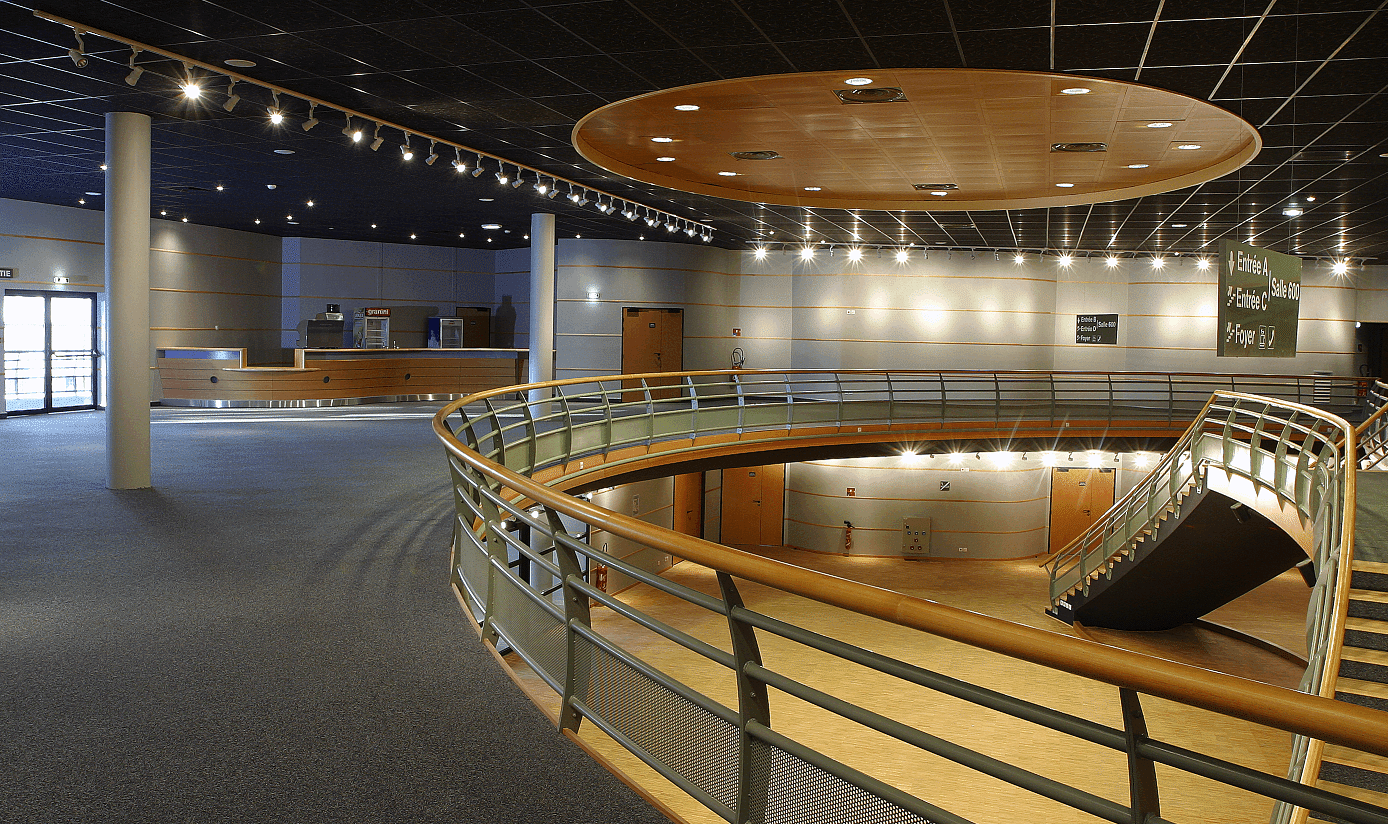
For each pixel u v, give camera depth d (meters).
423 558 6.42
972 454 21.67
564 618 3.19
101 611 5.07
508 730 3.33
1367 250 20.09
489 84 8.59
